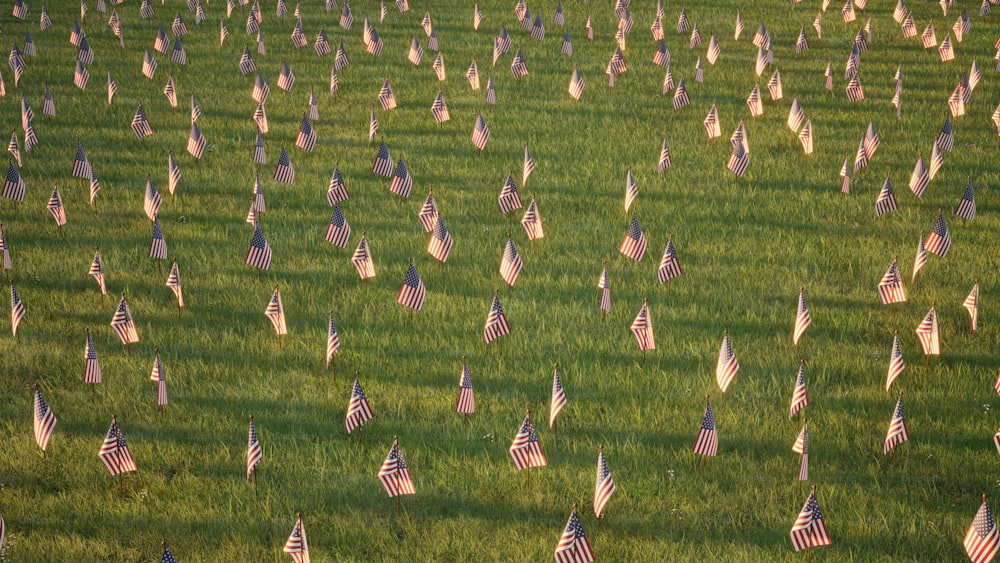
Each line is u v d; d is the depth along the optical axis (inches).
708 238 1375.5
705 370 1080.2
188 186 1524.4
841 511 867.4
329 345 1035.3
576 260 1312.7
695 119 1815.9
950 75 2052.2
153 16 2426.2
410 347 1120.2
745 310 1198.9
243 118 1806.1
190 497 884.6
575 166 1606.8
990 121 1803.6
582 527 778.2
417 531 855.1
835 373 1072.8
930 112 1850.4
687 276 1275.8
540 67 2092.8
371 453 946.7
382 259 1320.1
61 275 1259.2
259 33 2150.6
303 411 1007.0
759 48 2135.8
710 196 1503.4
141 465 924.6
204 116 1811.0
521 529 853.8
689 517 865.5
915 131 1759.4
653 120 1809.8
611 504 882.1
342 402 1022.4
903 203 1482.5
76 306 1189.7
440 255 1263.5
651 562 814.5
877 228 1402.6
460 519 861.8
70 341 1120.2
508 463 935.0
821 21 2418.8
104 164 1599.4
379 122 1782.7
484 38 2283.5
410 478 871.1
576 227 1406.3
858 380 1063.0
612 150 1672.0
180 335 1136.8
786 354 1108.5
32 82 1972.2
